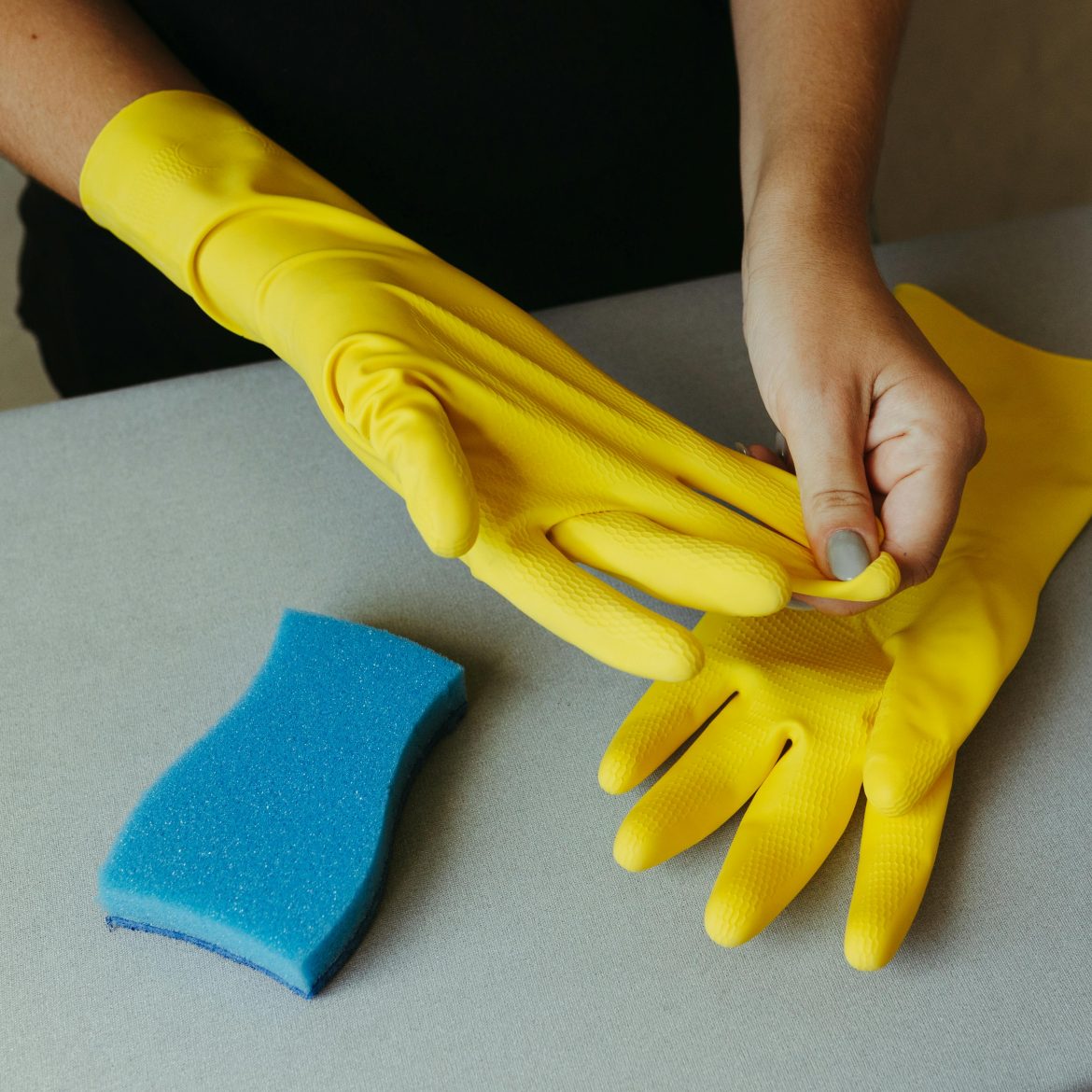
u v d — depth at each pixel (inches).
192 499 23.3
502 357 18.6
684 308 26.3
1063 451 22.7
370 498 23.2
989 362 24.2
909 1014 15.7
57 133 22.3
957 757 18.6
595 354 25.3
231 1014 16.4
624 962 16.5
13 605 21.7
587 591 16.0
